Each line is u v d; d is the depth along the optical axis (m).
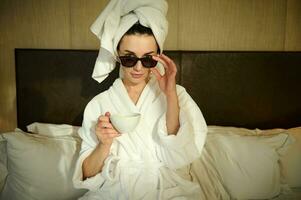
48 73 1.76
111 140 1.11
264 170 1.46
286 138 1.56
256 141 1.54
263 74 1.86
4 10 1.77
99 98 1.35
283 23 1.90
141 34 1.15
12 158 1.44
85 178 1.25
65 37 1.83
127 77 1.26
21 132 1.56
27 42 1.82
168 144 1.18
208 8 1.85
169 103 1.19
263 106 1.90
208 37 1.89
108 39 1.20
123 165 1.26
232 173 1.45
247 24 1.88
